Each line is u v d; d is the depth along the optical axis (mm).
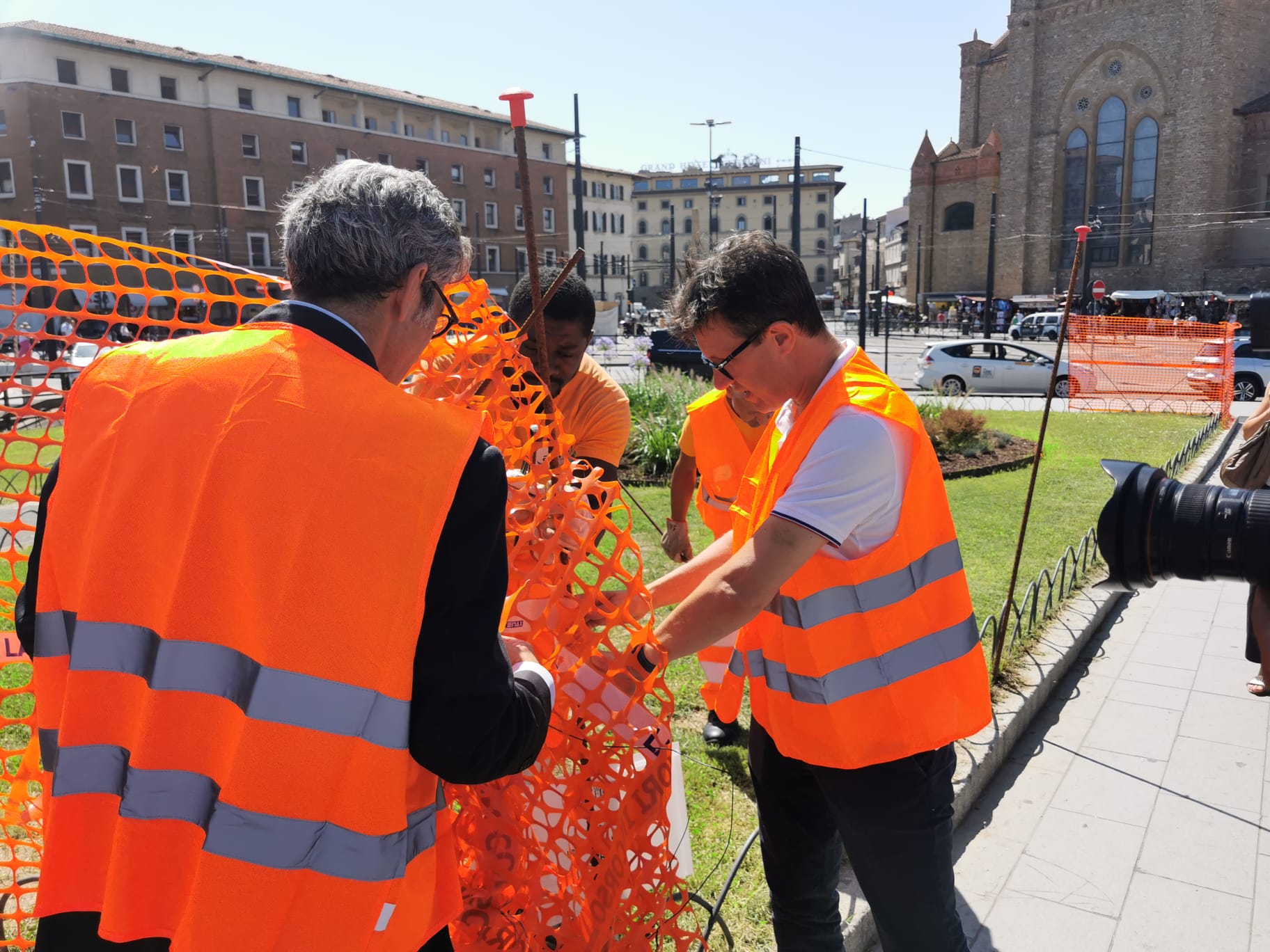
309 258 1148
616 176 70938
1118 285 45750
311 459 1062
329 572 1042
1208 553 1707
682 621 1572
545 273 2533
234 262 45938
